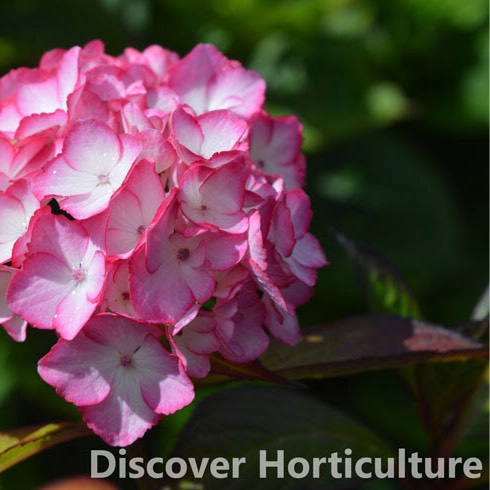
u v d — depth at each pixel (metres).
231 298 0.60
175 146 0.60
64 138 0.61
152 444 1.03
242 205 0.60
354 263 0.72
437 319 1.20
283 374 0.66
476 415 0.72
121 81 0.64
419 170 1.24
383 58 1.29
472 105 1.28
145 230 0.59
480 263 1.28
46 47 1.07
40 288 0.60
